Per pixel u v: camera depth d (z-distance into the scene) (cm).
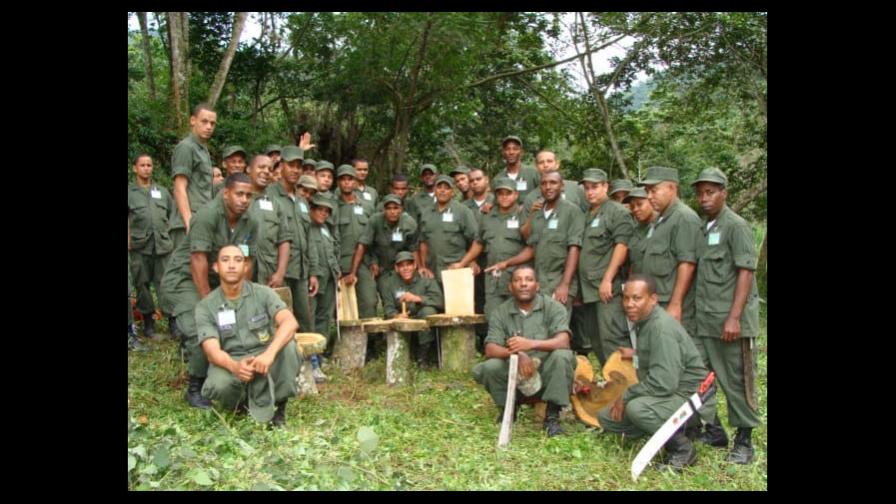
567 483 440
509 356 554
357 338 751
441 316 746
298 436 476
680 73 1202
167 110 1073
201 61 1214
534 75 1243
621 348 588
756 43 1129
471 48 1058
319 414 571
